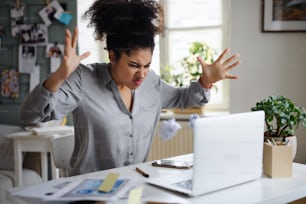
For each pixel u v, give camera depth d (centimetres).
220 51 301
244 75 268
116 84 146
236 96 271
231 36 268
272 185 120
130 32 134
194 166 106
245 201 105
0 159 266
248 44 265
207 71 151
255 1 261
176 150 265
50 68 316
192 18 304
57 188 111
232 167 115
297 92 259
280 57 261
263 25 260
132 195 100
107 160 148
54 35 314
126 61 136
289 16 255
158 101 162
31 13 316
